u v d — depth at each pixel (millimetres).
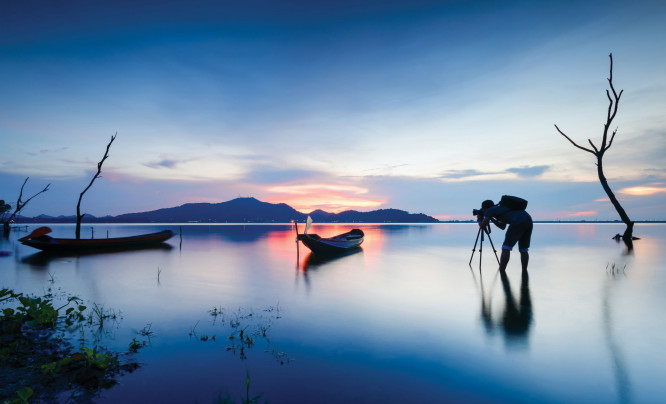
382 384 3689
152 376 3836
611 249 19469
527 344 4836
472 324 5754
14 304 7156
